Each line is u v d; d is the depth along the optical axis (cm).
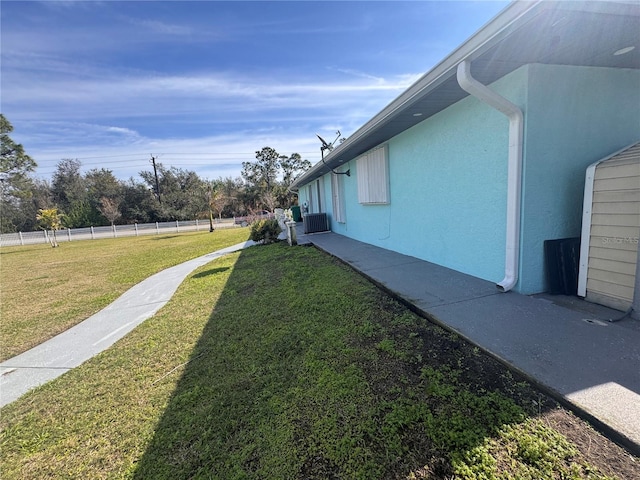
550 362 195
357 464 146
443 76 288
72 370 289
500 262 345
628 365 187
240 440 172
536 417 158
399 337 263
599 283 274
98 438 190
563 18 206
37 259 1250
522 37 234
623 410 150
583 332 230
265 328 325
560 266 306
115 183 3394
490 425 157
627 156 251
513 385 184
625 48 259
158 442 179
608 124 318
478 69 292
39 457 180
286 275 531
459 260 414
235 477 148
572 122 305
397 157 551
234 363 261
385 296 362
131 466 165
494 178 340
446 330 258
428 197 470
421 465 141
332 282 449
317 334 292
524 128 292
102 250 1446
